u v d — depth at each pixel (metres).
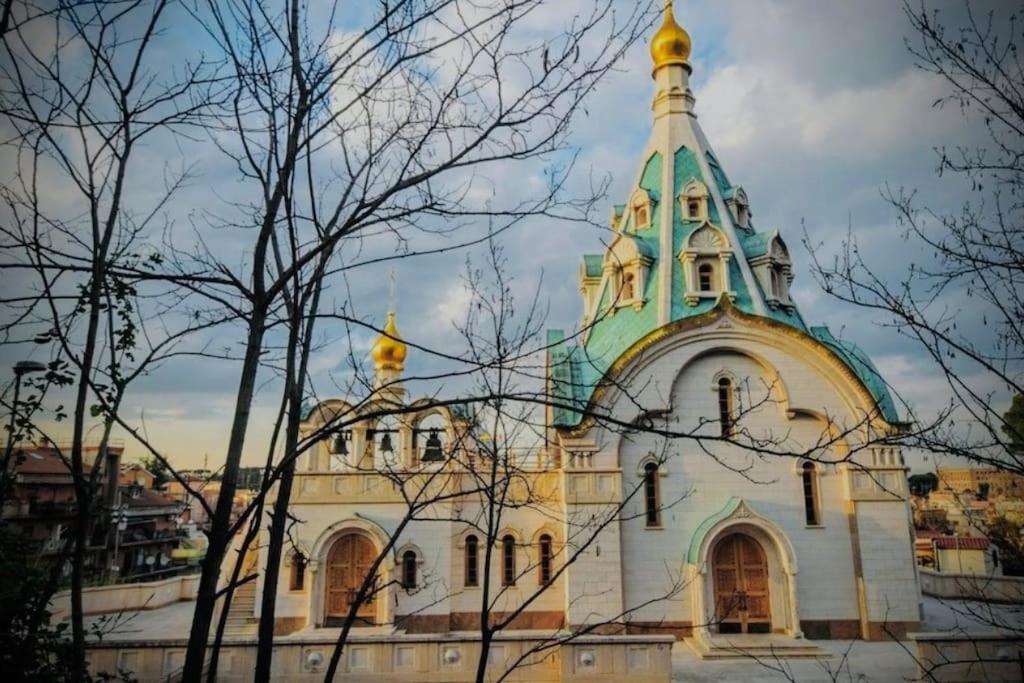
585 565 30.19
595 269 40.75
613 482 31.25
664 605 30.41
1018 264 8.79
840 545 31.14
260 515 7.68
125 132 7.70
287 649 22.14
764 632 30.08
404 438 33.78
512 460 16.36
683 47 41.50
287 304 9.02
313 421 34.03
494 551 32.91
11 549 10.28
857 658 26.91
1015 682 22.00
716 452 32.00
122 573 61.66
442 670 22.38
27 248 7.47
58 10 7.23
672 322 32.62
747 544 31.28
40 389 9.34
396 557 32.38
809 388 32.28
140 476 71.75
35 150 7.55
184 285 7.68
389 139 8.55
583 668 21.98
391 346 41.94
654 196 38.56
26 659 8.91
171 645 21.34
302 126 8.34
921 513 63.56
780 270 36.97
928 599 40.34
